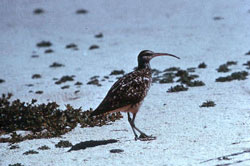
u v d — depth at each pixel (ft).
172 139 80.12
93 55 177.68
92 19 253.85
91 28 231.91
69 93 127.34
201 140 77.77
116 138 85.35
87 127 95.66
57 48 196.65
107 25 236.02
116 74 144.97
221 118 90.12
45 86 138.82
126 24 234.17
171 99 110.93
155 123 92.27
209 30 202.80
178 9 259.39
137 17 248.93
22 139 90.48
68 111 99.30
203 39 187.21
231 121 87.40
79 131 93.30
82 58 174.50
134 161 70.33
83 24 242.78
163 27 219.00
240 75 126.00
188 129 85.15
